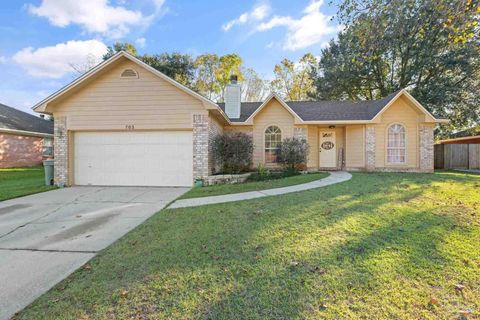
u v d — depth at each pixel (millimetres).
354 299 2457
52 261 3633
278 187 8422
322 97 22688
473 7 5336
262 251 3514
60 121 10336
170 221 5176
